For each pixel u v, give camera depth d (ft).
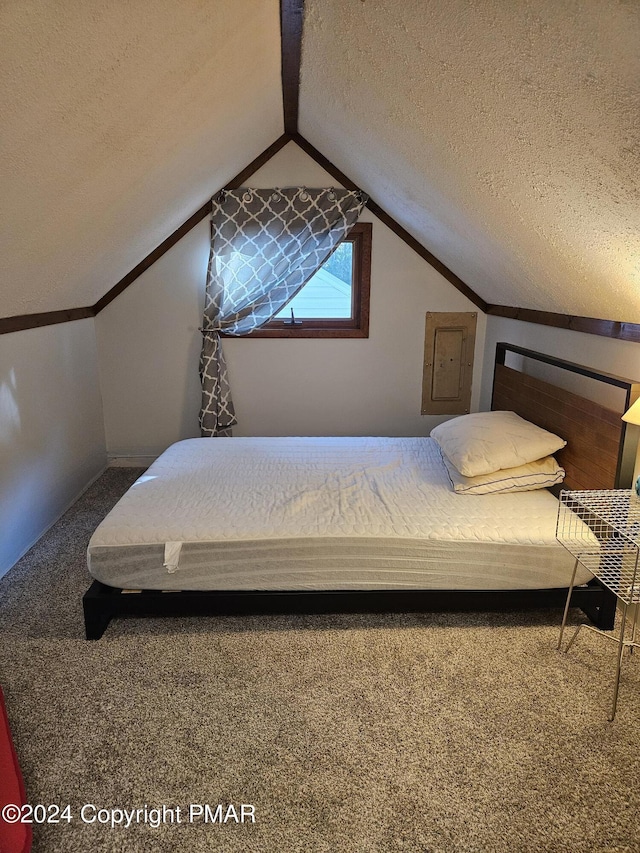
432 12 4.84
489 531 7.45
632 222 5.53
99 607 7.32
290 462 9.95
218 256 12.68
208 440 11.22
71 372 11.66
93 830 4.92
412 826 4.92
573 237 6.73
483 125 6.00
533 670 6.82
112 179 7.23
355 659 7.00
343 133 9.98
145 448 13.87
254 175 12.58
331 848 4.75
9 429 9.14
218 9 5.49
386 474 9.40
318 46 7.28
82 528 10.55
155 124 6.72
